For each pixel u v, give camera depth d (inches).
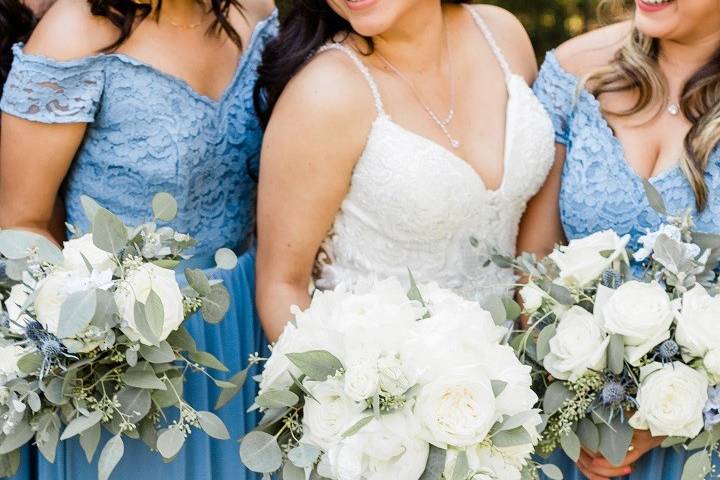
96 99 98.1
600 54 108.4
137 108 99.3
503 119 106.1
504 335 86.1
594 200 102.3
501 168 104.0
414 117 101.3
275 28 113.8
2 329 83.7
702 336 82.4
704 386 83.0
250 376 109.7
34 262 84.0
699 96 100.1
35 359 81.6
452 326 78.0
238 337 107.6
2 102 98.7
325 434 75.8
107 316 79.8
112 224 83.0
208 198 106.1
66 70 96.9
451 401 74.5
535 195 110.4
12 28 104.3
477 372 75.6
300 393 80.7
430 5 100.9
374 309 79.0
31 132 97.7
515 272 108.5
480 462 76.4
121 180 100.7
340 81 97.7
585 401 85.4
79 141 99.8
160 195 87.3
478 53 108.1
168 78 100.4
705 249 89.3
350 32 101.7
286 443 84.0
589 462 94.4
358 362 74.9
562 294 87.1
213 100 104.8
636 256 88.7
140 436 88.7
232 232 109.7
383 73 101.5
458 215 100.5
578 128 105.2
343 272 104.3
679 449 88.4
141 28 100.7
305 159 98.0
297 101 97.7
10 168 99.7
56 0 101.7
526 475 80.7
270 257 101.9
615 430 86.2
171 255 88.4
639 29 100.8
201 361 89.1
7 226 101.4
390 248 101.7
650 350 85.0
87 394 85.4
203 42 104.7
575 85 107.7
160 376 87.4
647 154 102.4
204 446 101.7
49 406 84.7
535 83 111.3
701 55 101.7
